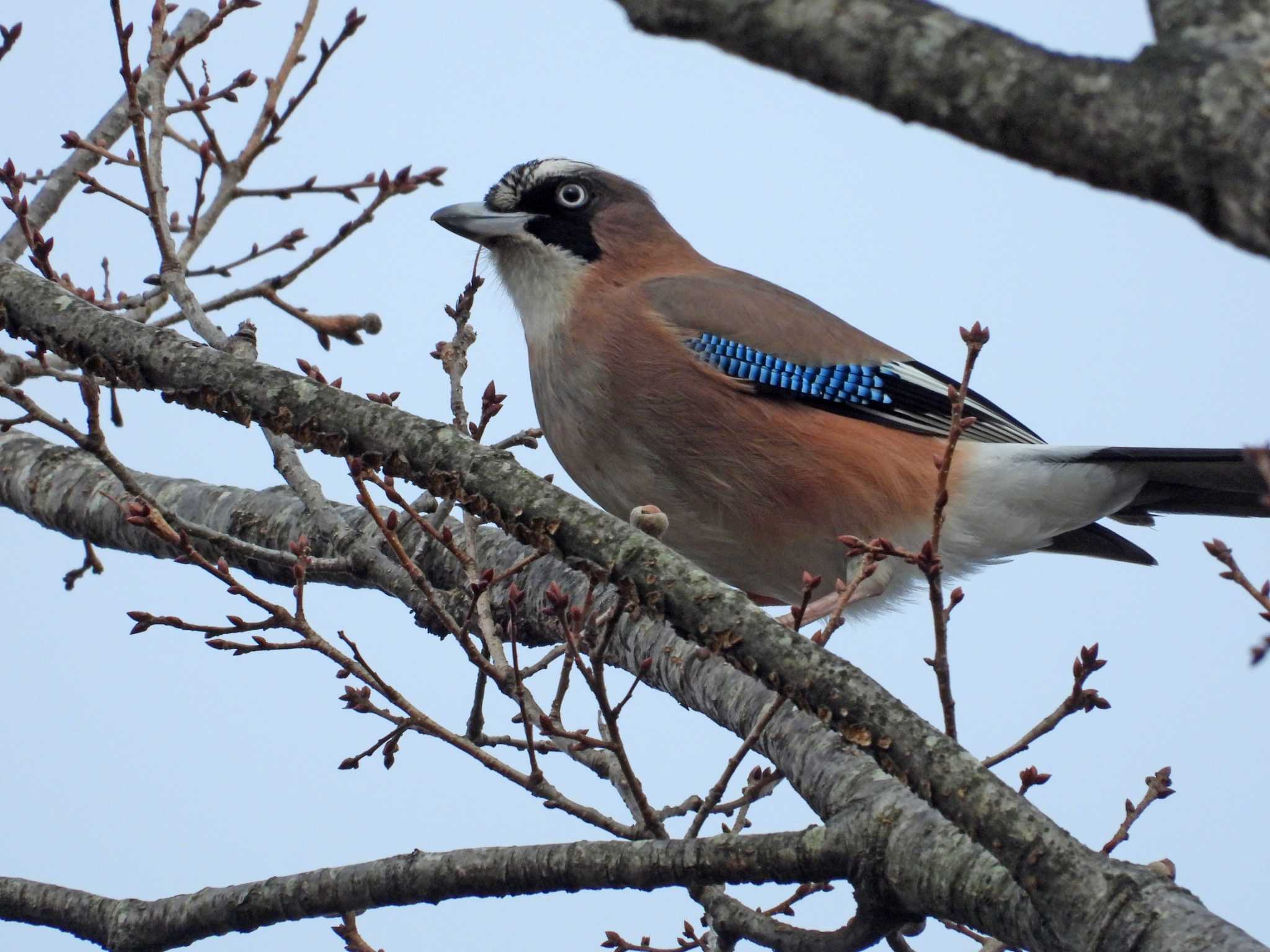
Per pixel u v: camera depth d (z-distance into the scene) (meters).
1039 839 5.59
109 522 10.96
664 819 8.14
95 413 7.36
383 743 7.76
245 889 7.90
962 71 4.29
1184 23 4.23
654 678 9.37
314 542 10.30
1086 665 7.38
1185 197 4.14
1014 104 4.24
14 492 11.33
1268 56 4.06
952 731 6.86
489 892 7.39
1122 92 4.15
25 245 10.58
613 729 7.32
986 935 6.87
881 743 5.82
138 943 8.09
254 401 7.41
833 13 4.40
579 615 7.54
